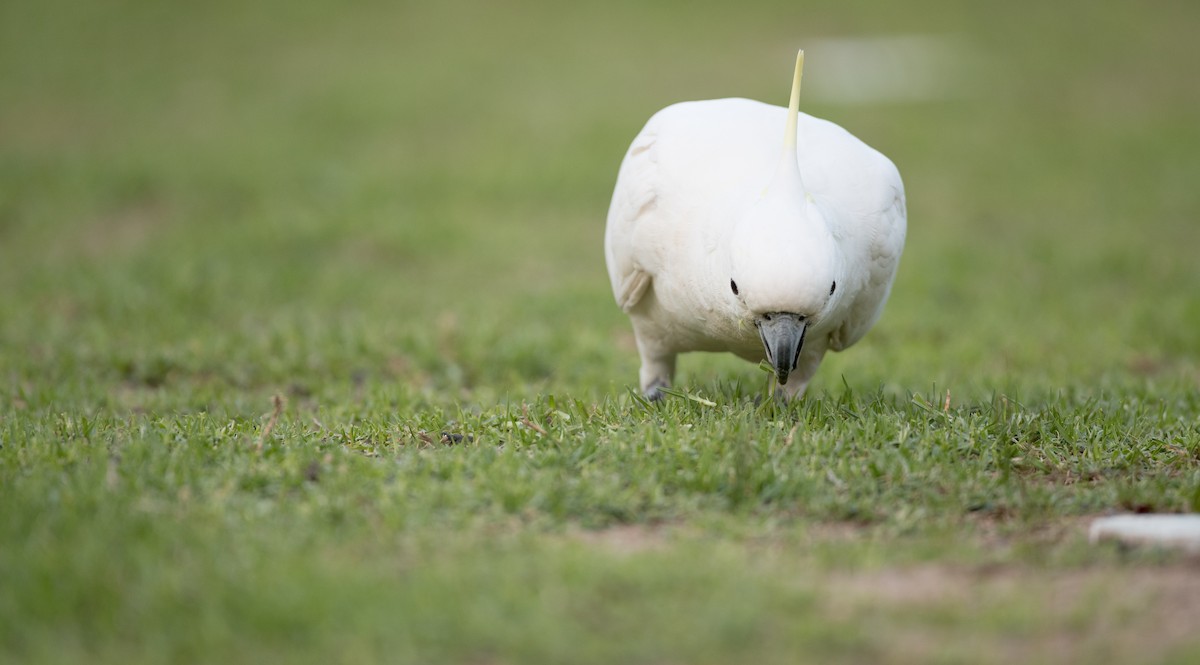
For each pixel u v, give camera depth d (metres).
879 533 7.41
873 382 12.57
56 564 6.50
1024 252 21.11
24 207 22.52
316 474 8.06
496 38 41.38
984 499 7.95
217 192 23.95
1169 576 6.73
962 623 6.16
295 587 6.27
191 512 7.34
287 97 32.88
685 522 7.49
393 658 5.77
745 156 9.17
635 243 9.73
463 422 9.38
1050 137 30.72
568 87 34.38
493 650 5.88
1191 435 9.28
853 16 46.25
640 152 9.98
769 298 8.13
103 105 31.89
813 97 33.94
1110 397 10.96
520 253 20.59
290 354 13.53
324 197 23.75
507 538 7.05
